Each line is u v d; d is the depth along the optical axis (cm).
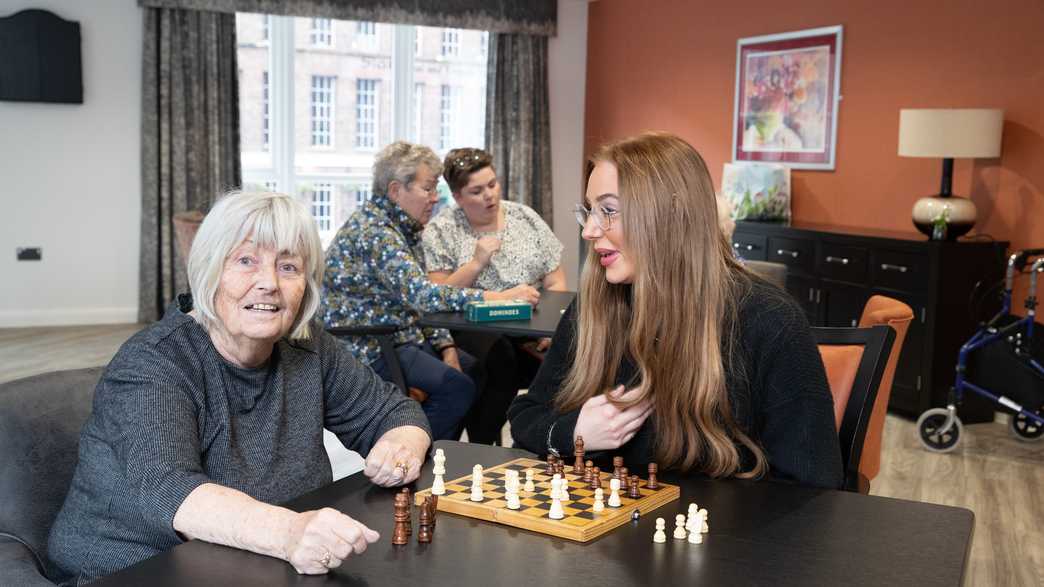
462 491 160
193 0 727
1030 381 476
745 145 711
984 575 317
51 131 725
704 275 174
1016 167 516
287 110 793
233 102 755
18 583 152
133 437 155
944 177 521
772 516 151
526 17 845
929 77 565
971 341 480
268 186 798
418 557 134
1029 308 471
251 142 789
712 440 174
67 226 738
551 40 871
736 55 715
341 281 351
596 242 179
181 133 738
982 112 491
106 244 748
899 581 127
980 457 453
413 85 839
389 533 144
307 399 184
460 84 859
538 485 163
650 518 150
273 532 136
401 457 170
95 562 159
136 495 151
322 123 812
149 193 742
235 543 138
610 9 850
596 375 188
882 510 155
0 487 169
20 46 700
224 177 760
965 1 540
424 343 367
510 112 855
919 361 508
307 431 182
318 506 157
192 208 751
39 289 738
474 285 404
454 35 849
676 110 781
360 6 780
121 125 739
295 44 791
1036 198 506
